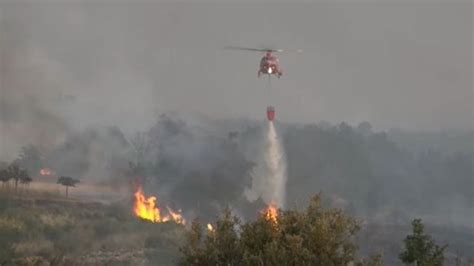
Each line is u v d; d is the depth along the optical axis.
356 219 66.31
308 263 58.53
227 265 61.97
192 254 64.19
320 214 65.06
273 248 58.84
